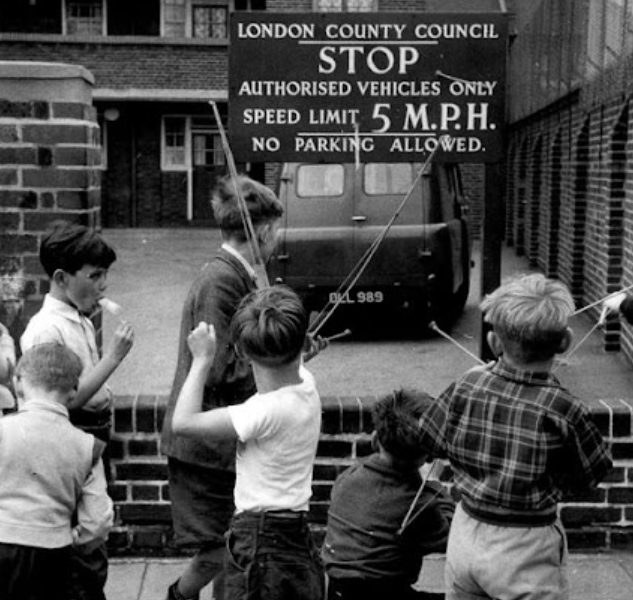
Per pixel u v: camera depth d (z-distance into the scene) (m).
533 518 3.29
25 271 5.32
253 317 3.31
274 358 3.31
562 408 3.26
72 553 3.60
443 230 11.64
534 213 19.78
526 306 3.22
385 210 11.64
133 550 5.13
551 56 16.08
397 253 11.58
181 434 3.31
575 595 4.71
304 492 3.41
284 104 5.63
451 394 3.43
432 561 5.04
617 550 5.19
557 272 16.23
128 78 27.02
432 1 22.95
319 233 11.64
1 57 26.69
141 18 28.05
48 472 3.41
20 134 5.27
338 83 5.62
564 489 3.36
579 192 13.41
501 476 3.28
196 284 4.07
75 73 5.25
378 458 4.00
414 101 5.64
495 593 3.32
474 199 24.67
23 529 3.38
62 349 3.51
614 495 5.17
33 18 27.98
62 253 3.97
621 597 4.69
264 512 3.34
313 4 24.14
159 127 28.84
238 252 4.11
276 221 4.18
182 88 27.11
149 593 4.73
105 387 4.54
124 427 5.13
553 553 3.33
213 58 27.08
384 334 12.30
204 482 4.12
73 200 5.29
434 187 11.70
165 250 22.17
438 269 11.59
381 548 3.88
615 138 10.69
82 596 3.74
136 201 29.14
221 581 4.20
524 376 3.31
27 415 3.45
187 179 29.06
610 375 9.41
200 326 3.39
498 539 3.30
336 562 3.93
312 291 11.66
